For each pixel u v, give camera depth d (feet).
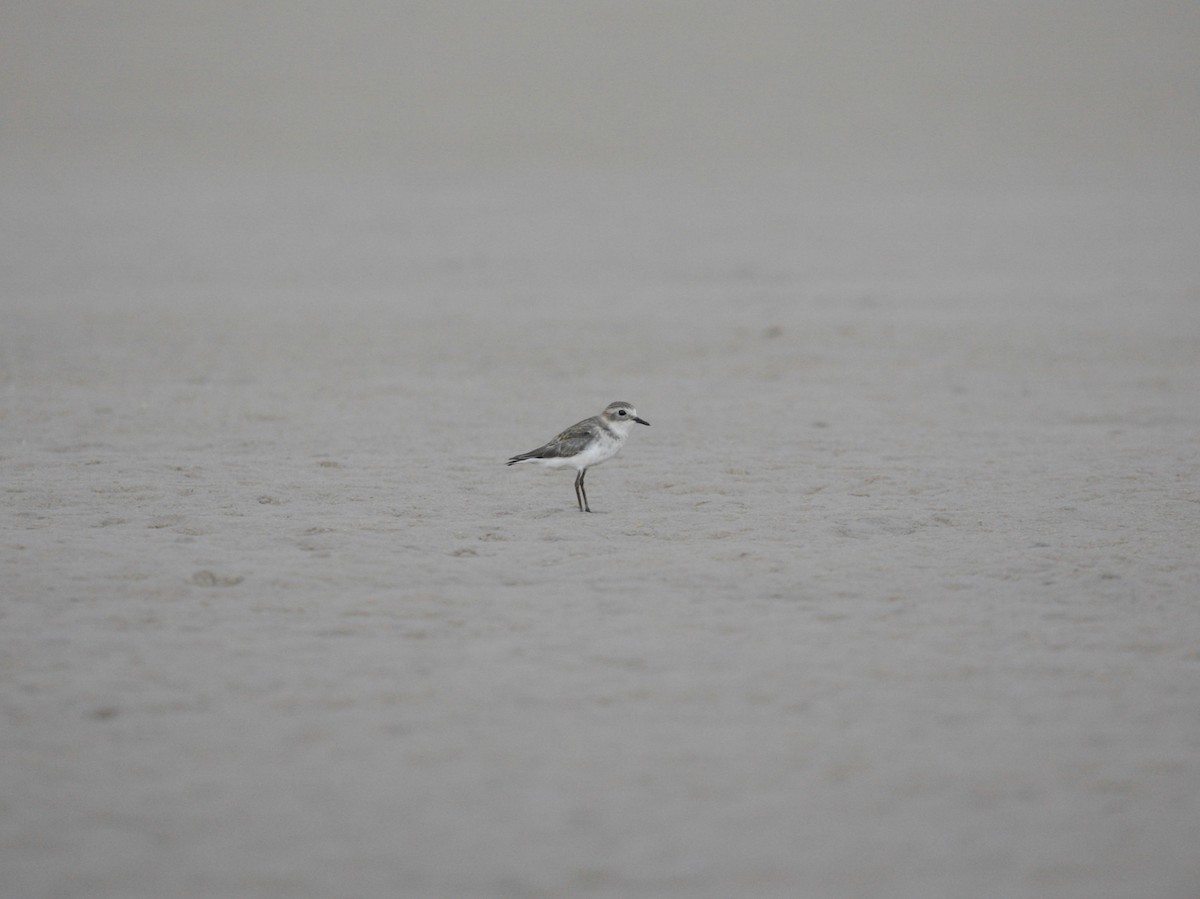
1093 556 41.68
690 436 64.08
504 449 60.34
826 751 27.32
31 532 43.57
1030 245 166.40
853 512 47.75
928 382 81.30
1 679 30.73
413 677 31.17
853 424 67.41
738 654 32.81
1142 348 93.15
